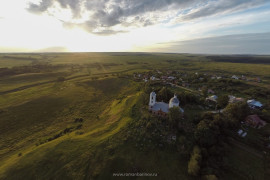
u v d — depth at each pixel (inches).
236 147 1651.1
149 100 2391.7
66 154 1456.7
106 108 3179.1
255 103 2790.4
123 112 2363.4
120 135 1662.2
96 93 4261.8
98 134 1803.6
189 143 1549.0
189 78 5349.4
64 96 3799.2
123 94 3937.0
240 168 1378.0
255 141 1690.5
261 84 4552.2
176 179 1237.7
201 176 1226.6
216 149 1493.6
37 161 1391.5
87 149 1497.3
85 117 2778.1
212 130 1624.0
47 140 1946.4
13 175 1278.3
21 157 1493.6
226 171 1342.3
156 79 5201.8
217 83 4532.5
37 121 2588.6
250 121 2031.3
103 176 1240.8
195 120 1955.0
